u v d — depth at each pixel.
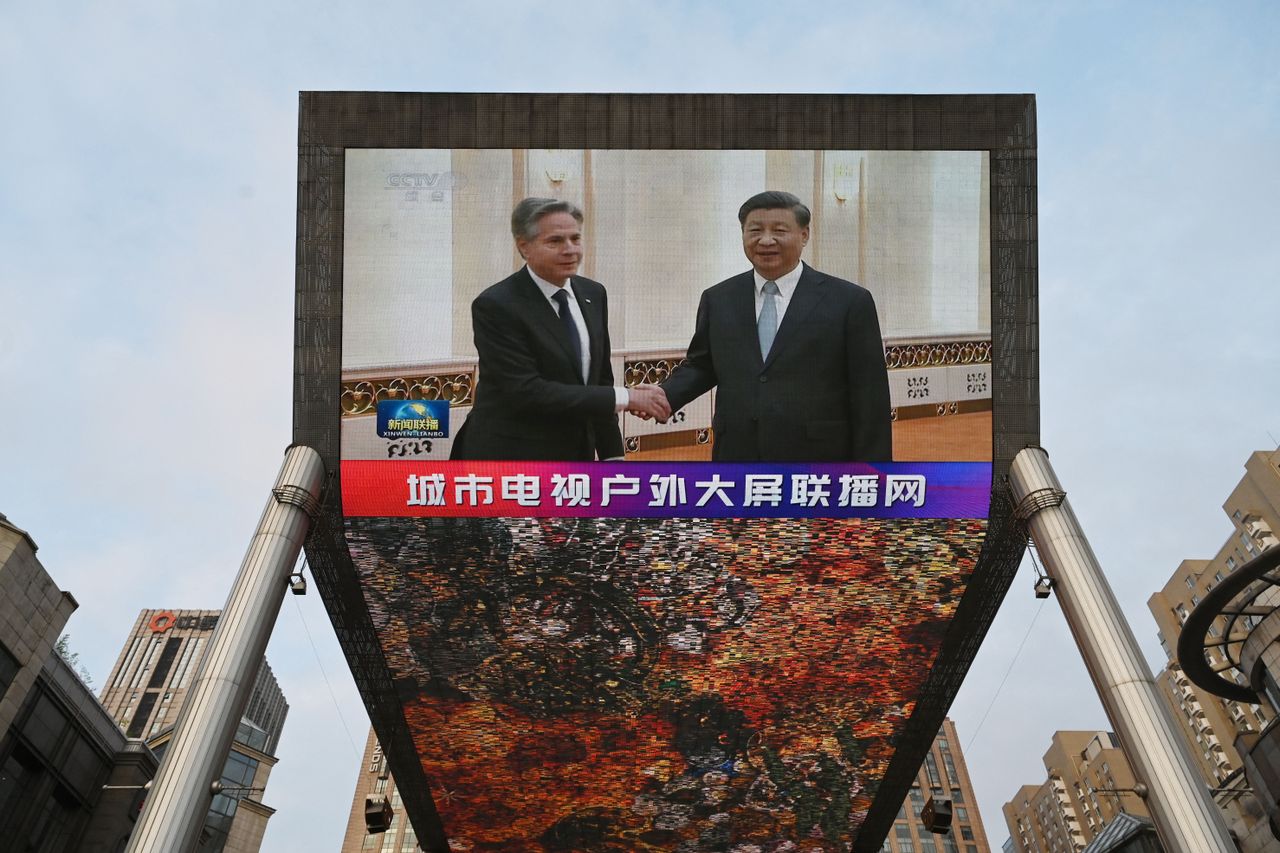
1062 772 115.25
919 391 31.84
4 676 32.56
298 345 31.72
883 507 32.00
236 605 27.34
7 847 34.41
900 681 35.69
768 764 38.31
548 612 34.16
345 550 32.62
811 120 32.16
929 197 32.03
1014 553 32.44
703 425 31.92
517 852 42.41
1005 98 32.12
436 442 31.83
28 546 33.34
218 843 50.44
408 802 39.88
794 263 32.00
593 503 32.03
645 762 38.22
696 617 34.34
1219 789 49.44
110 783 40.12
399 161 32.06
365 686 36.16
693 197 32.12
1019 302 31.88
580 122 32.19
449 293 31.89
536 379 31.89
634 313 31.98
